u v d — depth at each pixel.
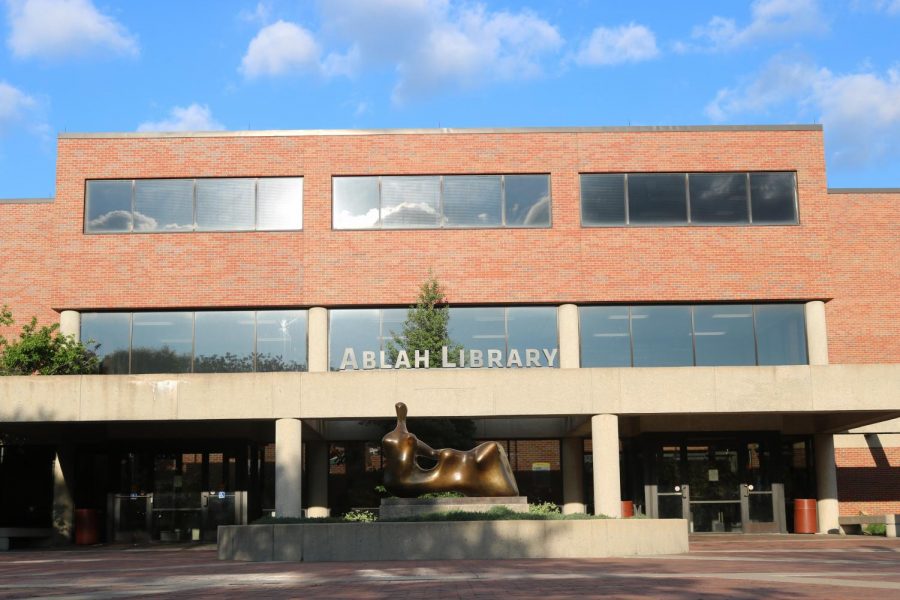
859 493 34.94
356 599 12.00
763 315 33.91
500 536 20.73
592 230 33.66
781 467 32.78
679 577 14.91
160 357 33.44
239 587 14.28
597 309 33.84
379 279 33.41
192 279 33.41
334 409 27.11
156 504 33.44
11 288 34.41
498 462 23.80
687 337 33.66
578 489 35.22
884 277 35.06
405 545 20.58
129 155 33.94
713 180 34.16
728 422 32.94
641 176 34.12
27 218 34.81
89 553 26.45
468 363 32.75
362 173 33.88
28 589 14.61
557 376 27.20
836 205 35.47
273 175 33.81
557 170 33.94
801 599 11.41
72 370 32.00
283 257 33.47
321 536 20.73
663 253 33.62
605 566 17.66
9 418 26.89
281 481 26.86
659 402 27.11
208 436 33.12
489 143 34.09
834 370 27.31
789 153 34.16
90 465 34.12
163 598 12.58
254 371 33.34
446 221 33.81
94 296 33.28
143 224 33.72
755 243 33.75
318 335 33.28
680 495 32.78
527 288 33.38
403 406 24.52
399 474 23.80
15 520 35.03
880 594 11.96
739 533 32.38
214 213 33.78
